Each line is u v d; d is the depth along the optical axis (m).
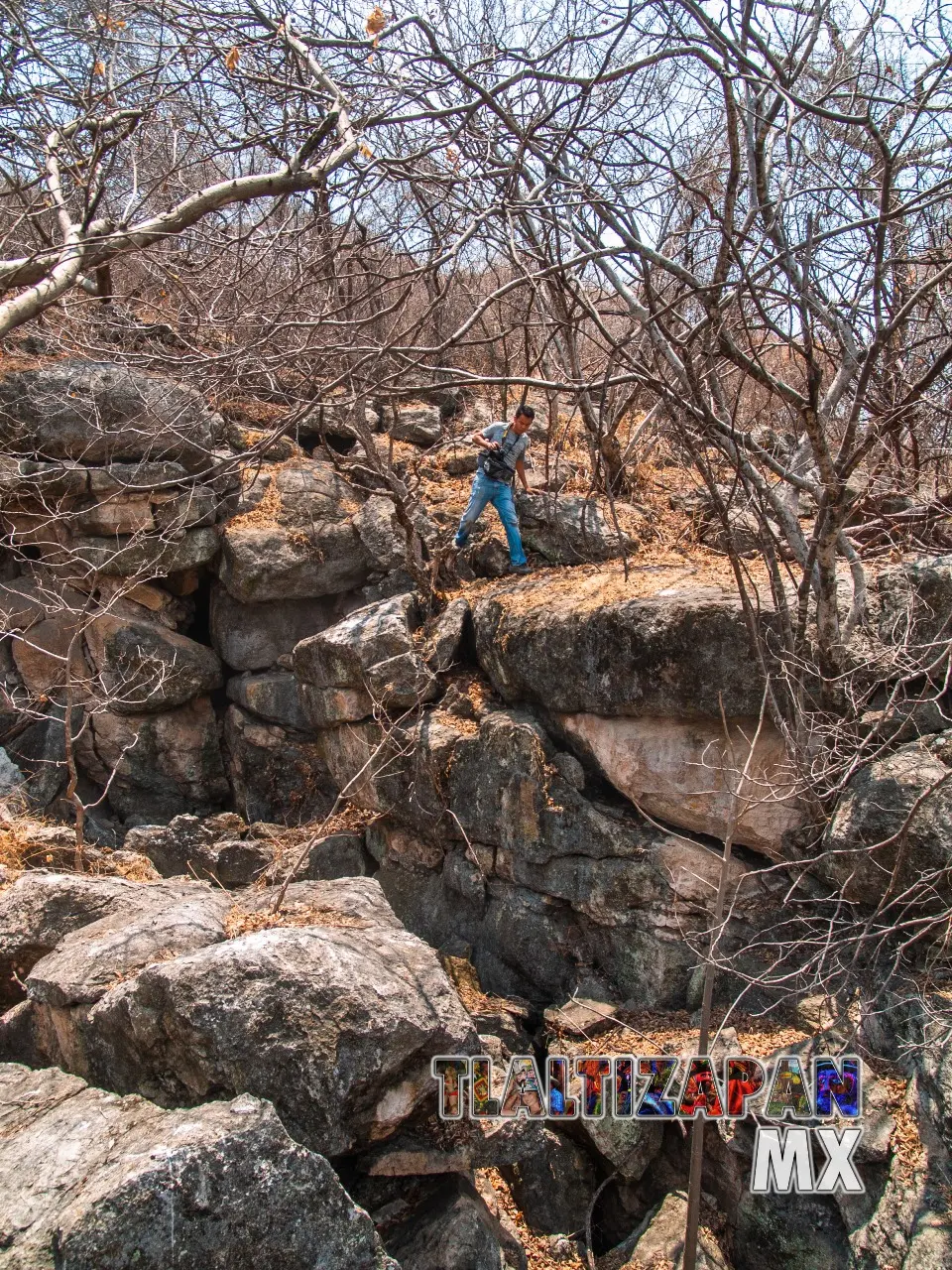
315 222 5.52
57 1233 2.72
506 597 7.26
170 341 9.11
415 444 10.22
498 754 6.67
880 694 5.67
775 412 8.78
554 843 6.39
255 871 7.49
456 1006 4.07
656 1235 5.05
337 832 7.95
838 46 5.40
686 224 6.61
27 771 8.99
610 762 6.27
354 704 7.73
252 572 8.96
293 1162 3.01
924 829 5.07
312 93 4.99
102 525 8.95
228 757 9.59
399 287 7.02
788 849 5.82
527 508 8.38
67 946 4.37
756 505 5.96
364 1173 3.87
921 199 5.24
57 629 9.12
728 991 5.82
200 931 4.32
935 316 6.28
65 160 5.66
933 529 6.55
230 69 5.04
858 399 4.98
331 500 9.48
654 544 7.92
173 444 8.85
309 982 3.72
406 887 7.54
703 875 5.97
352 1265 3.02
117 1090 3.84
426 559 8.76
